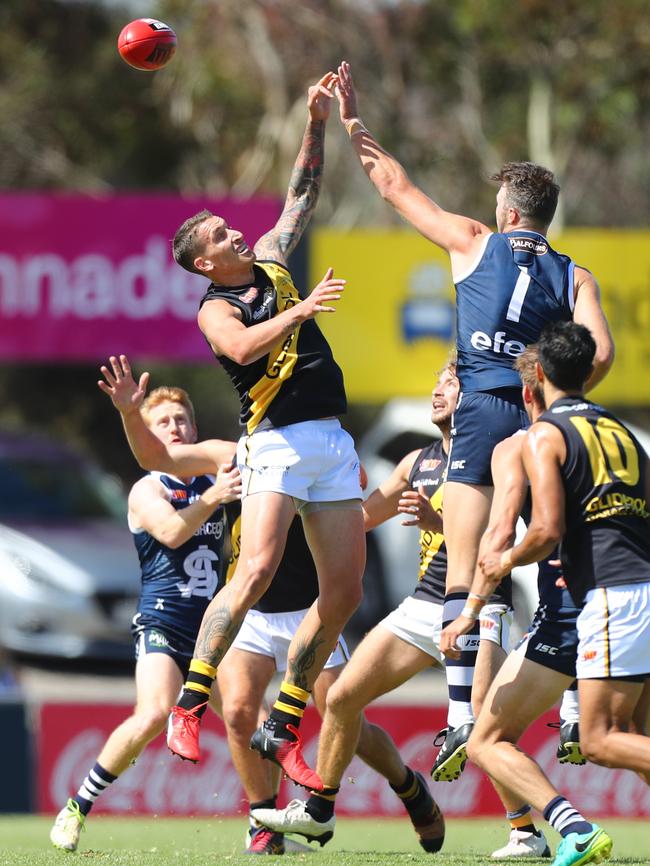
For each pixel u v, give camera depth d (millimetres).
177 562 26438
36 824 35219
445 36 92625
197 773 37500
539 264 23188
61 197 64688
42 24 95688
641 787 38094
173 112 94562
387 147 93312
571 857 20109
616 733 20016
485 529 23219
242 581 21953
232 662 26375
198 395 92938
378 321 64688
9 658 53125
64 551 54719
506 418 22953
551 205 23562
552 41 89312
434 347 64750
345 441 22812
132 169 97875
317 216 96312
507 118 94312
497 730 21188
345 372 64438
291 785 36781
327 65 95312
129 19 97625
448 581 23500
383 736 26906
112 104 95188
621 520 20188
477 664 23828
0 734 37938
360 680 24844
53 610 53344
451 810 37938
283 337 21203
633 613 19969
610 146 92500
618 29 88438
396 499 27281
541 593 21406
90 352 64562
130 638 54250
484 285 23094
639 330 64688
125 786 37312
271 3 94812
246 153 96938
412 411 61969
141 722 25453
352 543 22625
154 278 64812
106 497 61438
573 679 21062
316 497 22594
